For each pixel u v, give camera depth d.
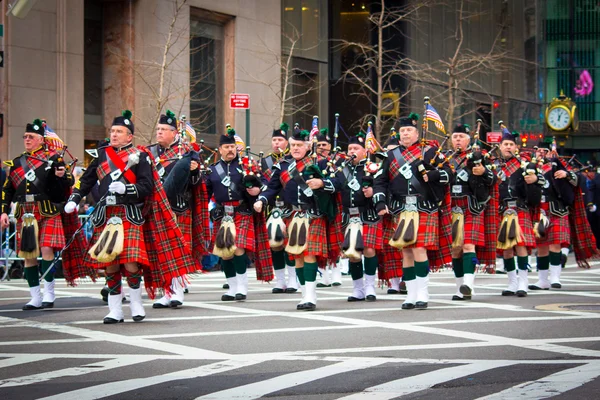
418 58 36.25
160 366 8.02
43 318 11.48
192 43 27.33
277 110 29.81
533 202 14.37
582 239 16.69
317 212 12.36
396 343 9.12
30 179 12.73
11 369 7.96
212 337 9.64
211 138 27.88
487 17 40.16
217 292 15.34
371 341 9.27
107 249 10.50
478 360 8.12
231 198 14.16
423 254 12.19
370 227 13.73
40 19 22.72
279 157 15.95
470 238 13.32
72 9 23.33
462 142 13.57
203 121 26.22
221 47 28.33
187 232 13.46
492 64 36.16
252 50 28.97
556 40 46.59
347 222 13.77
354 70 35.28
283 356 8.45
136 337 9.69
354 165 13.77
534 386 7.01
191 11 26.98
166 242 11.11
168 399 6.75
